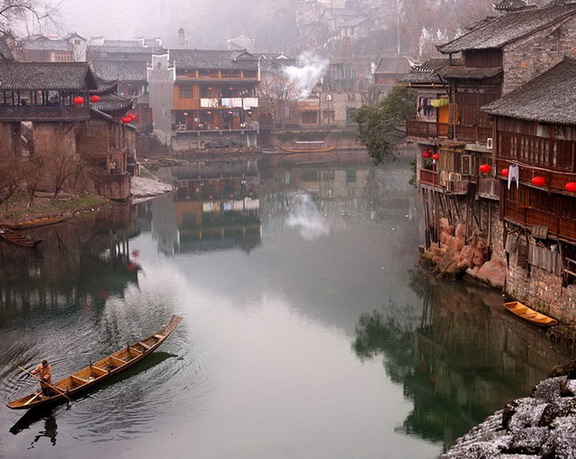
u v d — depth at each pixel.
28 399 30.86
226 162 110.56
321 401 32.84
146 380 34.31
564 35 42.38
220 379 34.66
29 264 53.53
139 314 43.16
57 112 70.06
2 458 28.19
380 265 52.66
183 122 117.19
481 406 32.09
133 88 128.88
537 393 23.20
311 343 39.16
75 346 38.31
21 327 40.91
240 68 117.25
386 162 104.50
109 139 76.81
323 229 65.00
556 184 34.62
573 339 34.72
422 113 53.53
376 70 128.50
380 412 31.89
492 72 43.22
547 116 34.81
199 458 28.31
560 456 18.33
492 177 42.91
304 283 49.16
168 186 87.44
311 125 126.38
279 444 29.30
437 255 49.25
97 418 30.97
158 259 55.50
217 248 59.00
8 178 61.31
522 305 39.38
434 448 29.00
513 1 54.56
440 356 37.22
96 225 66.12
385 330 40.72
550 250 37.06
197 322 42.00
